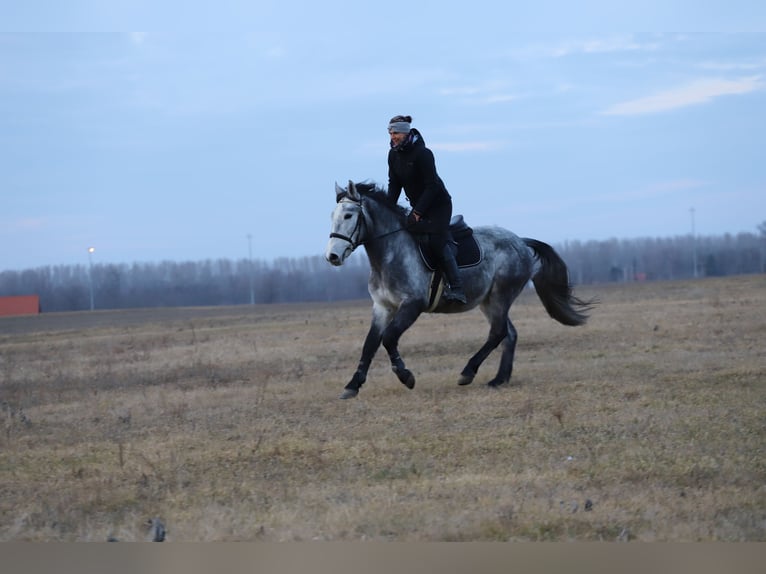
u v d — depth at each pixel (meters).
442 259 11.53
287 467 8.20
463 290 12.01
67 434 10.14
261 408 11.13
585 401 10.69
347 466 8.12
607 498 6.93
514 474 7.65
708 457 7.98
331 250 10.91
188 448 9.10
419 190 11.47
